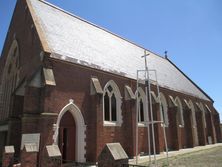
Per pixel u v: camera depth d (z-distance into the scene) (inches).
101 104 723.4
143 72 1073.5
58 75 659.4
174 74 1510.8
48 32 753.0
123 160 342.6
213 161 677.3
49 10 903.7
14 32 956.0
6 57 983.0
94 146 679.1
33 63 706.2
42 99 600.4
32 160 474.6
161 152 960.3
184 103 1278.3
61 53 698.8
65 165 639.8
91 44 909.2
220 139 1652.3
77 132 690.8
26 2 852.6
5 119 844.6
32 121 588.7
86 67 747.4
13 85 894.4
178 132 1106.7
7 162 544.7
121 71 908.0
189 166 586.9
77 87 703.7
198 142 1369.3
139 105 954.7
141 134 903.7
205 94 1721.2
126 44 1251.2
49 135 577.6
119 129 819.4
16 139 697.0
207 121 1539.1
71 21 956.0
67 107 663.1
